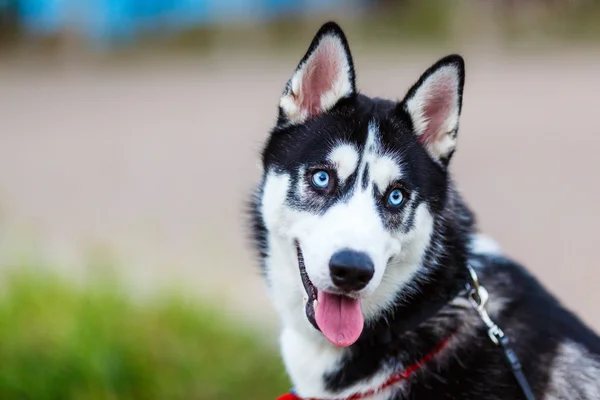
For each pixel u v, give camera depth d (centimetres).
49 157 1197
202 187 997
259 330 570
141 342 499
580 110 1384
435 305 341
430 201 349
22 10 2470
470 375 330
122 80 2003
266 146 368
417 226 341
